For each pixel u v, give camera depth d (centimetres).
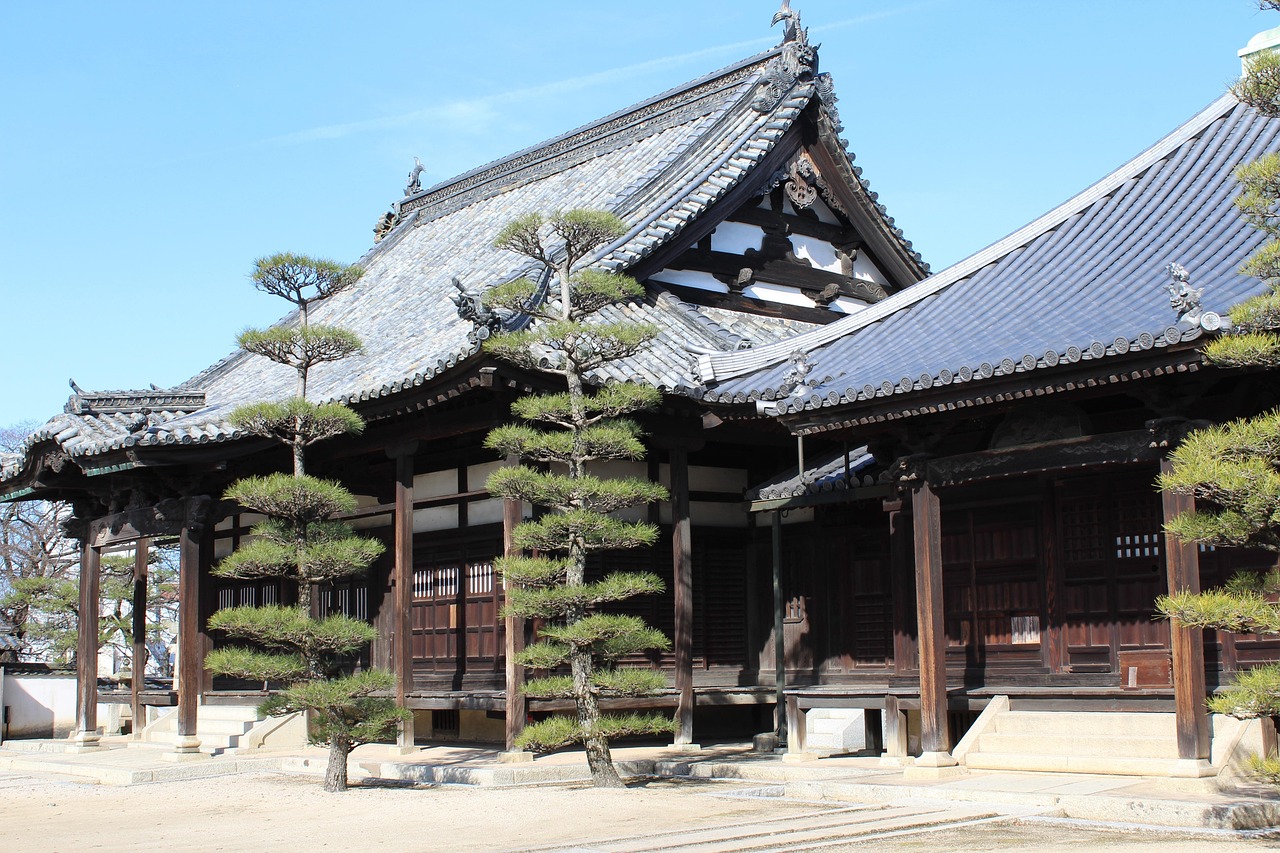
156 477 2466
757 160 2617
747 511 2502
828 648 2333
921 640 1731
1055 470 1675
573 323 1747
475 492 2281
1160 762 1522
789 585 2412
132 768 2112
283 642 1867
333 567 1823
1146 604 1780
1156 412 1555
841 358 1922
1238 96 1266
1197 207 1908
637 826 1389
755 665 2453
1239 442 1170
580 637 1712
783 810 1486
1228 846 1188
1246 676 1207
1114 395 1698
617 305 2414
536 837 1338
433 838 1356
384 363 2436
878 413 1738
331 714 1833
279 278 1850
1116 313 1648
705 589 2447
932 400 1680
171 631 4609
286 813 1611
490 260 2902
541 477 1741
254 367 3228
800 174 2745
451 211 3625
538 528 1738
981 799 1473
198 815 1627
